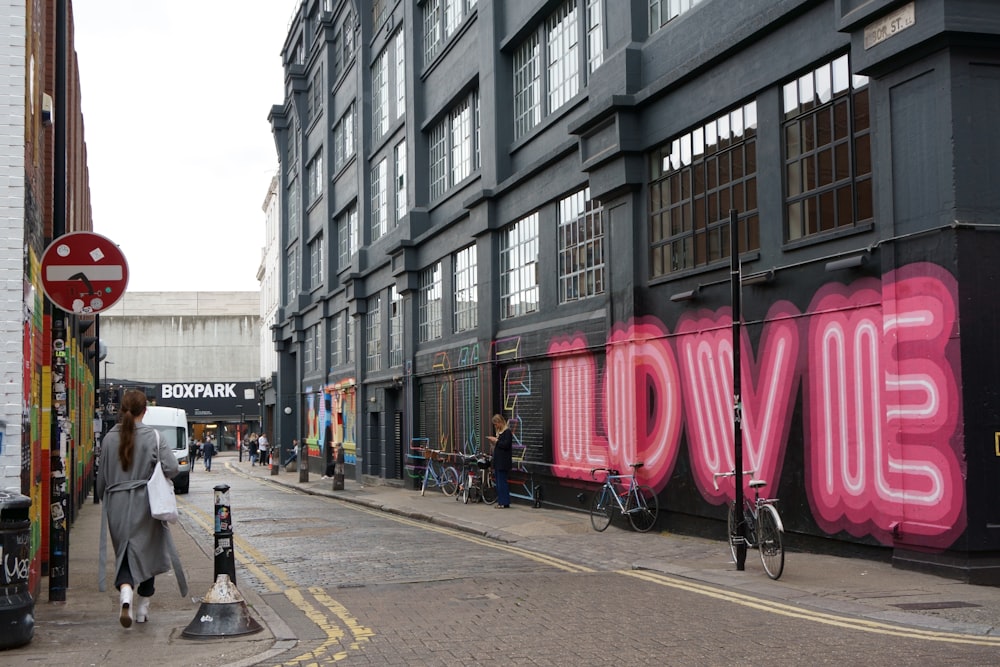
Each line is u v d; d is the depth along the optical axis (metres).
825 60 11.52
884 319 10.26
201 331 78.62
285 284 48.81
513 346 20.44
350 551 13.23
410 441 26.73
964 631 7.22
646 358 15.10
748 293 12.69
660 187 14.95
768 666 6.23
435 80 26.17
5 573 6.96
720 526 13.21
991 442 9.35
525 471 19.69
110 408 34.19
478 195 21.56
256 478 39.94
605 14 16.47
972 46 9.57
